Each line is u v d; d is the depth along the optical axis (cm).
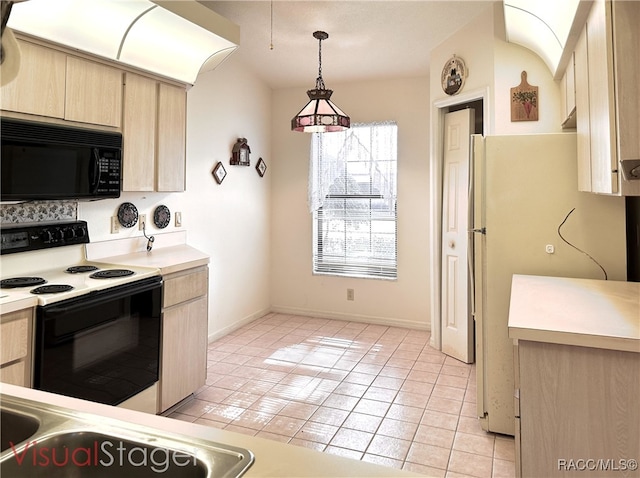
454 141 367
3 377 181
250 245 462
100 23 233
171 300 267
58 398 101
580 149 210
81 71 239
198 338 291
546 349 154
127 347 237
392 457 227
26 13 201
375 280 462
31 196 214
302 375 332
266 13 332
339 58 405
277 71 443
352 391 305
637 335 144
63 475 84
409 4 317
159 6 239
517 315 167
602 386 149
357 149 459
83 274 245
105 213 295
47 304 194
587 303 182
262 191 482
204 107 384
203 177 387
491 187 249
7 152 203
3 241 228
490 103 316
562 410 154
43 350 193
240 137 435
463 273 356
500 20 308
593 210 237
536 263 245
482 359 253
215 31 277
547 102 301
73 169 235
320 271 488
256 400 291
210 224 398
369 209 462
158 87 293
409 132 439
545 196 243
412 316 448
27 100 211
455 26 343
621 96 133
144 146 283
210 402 288
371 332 436
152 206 334
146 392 250
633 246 261
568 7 189
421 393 302
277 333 431
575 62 214
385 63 410
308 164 480
